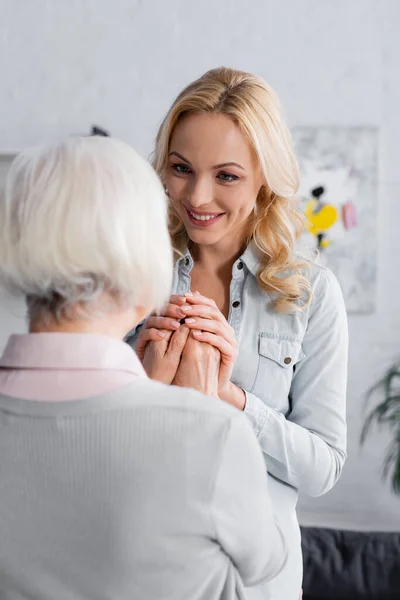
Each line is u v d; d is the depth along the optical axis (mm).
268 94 1509
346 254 4176
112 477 940
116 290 972
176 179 1495
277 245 1602
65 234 941
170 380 1423
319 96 4148
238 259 1618
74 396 958
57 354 974
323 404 1582
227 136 1439
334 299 1610
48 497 954
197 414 963
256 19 4137
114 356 984
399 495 4191
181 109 1468
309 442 1531
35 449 954
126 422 947
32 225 949
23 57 4168
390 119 4156
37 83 4176
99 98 4180
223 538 973
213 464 951
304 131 4148
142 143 4180
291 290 1579
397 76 4141
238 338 1605
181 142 1458
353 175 4152
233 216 1490
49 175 972
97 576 954
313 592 2443
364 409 4199
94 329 993
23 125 4180
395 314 4207
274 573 1092
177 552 953
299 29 4137
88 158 983
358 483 4207
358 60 4137
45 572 966
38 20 4164
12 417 962
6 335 2979
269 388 1596
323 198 4164
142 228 974
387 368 4207
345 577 2451
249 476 983
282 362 1591
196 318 1417
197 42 4148
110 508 939
